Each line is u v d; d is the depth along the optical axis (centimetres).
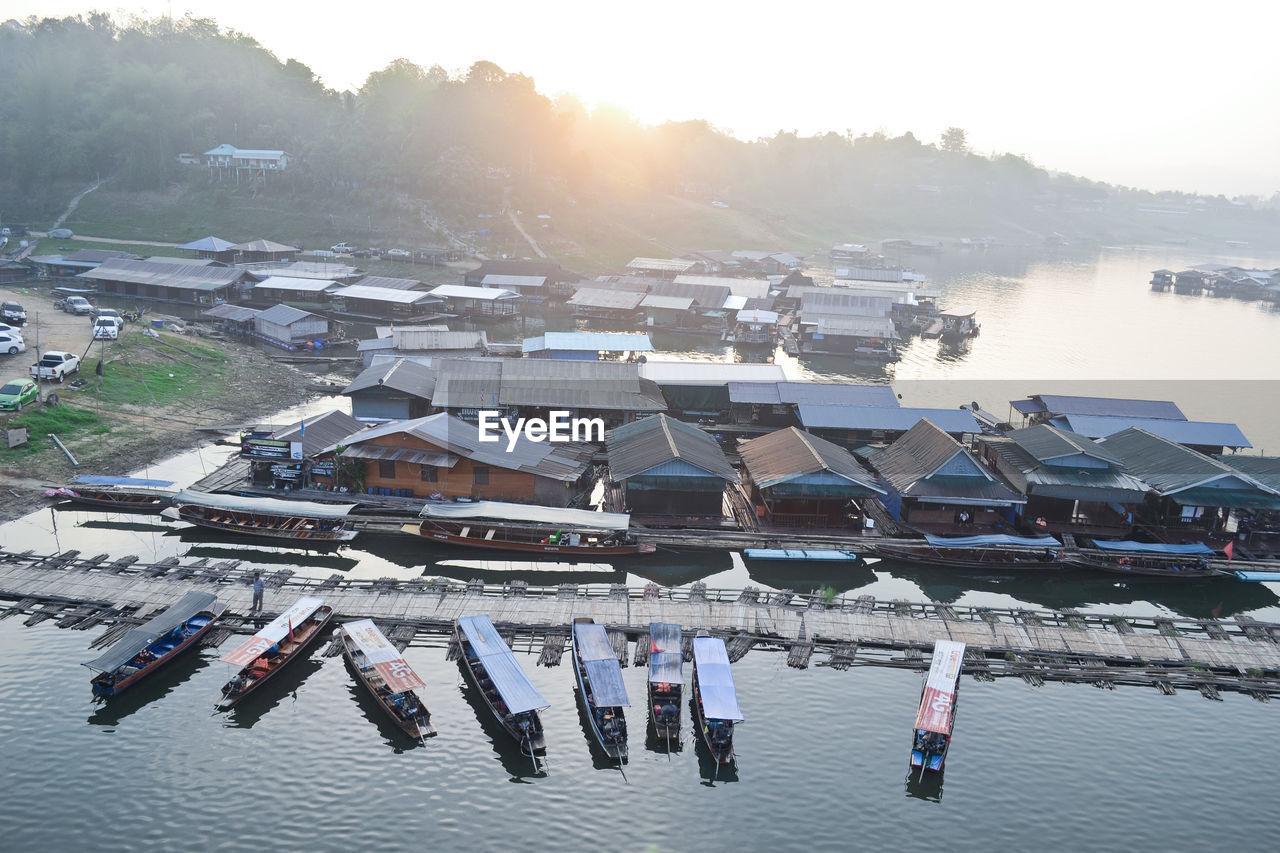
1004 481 7994
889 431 9125
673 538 7119
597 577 6800
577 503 7819
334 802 4275
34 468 8056
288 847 3994
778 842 4119
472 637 5297
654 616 5975
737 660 5600
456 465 7638
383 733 4791
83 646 5447
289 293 16512
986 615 6166
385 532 7119
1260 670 5616
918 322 18300
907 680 5453
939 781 4559
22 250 19362
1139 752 4850
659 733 4712
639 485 7431
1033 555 6962
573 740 4766
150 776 4409
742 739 4834
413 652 5528
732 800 4375
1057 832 4234
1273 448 10844
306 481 7844
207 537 7181
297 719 4878
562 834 4122
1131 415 9762
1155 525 7612
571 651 5553
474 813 4234
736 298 17750
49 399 9075
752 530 7362
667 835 4134
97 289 16600
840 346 15488
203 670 5306
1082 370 14800
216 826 4100
